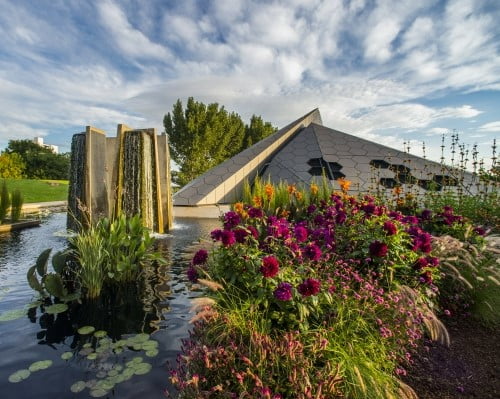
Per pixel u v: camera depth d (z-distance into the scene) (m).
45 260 3.96
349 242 3.26
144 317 3.46
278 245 2.80
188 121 27.16
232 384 1.80
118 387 2.29
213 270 2.73
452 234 3.94
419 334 2.40
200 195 14.02
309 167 14.89
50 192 21.66
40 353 2.74
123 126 9.16
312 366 1.83
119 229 4.50
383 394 1.79
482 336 2.73
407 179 8.18
